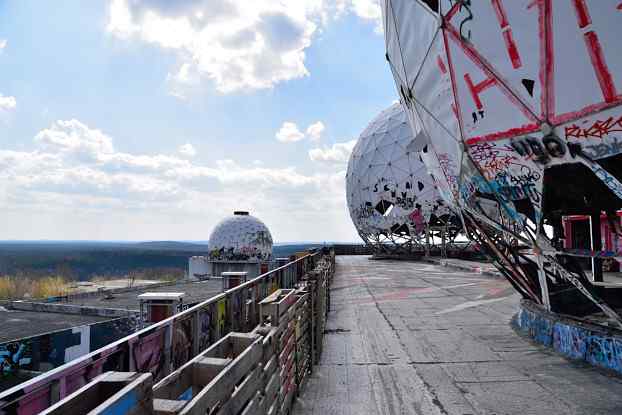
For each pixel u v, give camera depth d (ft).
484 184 23.06
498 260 31.99
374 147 139.85
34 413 6.46
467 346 28.07
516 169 20.77
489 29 19.19
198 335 14.40
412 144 31.63
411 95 28.50
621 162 16.94
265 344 12.32
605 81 15.81
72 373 7.41
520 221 22.50
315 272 26.05
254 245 168.96
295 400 18.61
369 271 94.53
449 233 140.36
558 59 16.96
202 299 56.13
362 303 48.03
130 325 39.19
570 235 65.87
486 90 20.27
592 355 23.15
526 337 30.19
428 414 17.19
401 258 143.43
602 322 26.20
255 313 23.89
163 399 7.47
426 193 127.44
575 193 21.67
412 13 24.90
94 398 5.69
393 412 17.43
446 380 21.33
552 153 18.57
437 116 25.36
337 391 19.92
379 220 139.33
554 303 29.58
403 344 28.91
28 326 49.70
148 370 10.53
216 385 7.98
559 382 20.49
